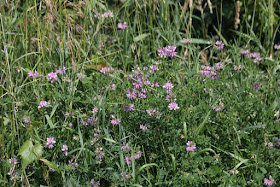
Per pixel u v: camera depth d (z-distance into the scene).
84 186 3.66
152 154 3.70
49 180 3.71
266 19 5.59
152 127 3.81
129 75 4.23
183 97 4.02
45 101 3.91
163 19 5.35
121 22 5.43
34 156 3.51
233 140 3.75
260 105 4.08
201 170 3.78
